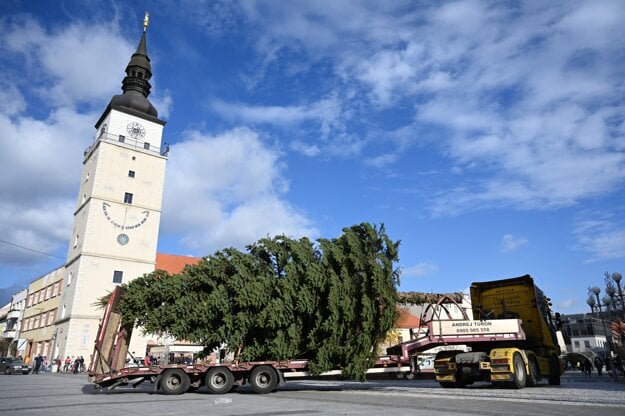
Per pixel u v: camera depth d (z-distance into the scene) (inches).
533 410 411.5
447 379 729.0
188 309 718.5
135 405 489.1
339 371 705.0
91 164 2250.2
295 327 703.1
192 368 671.8
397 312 740.0
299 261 731.4
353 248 725.9
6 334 3154.5
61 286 2329.0
